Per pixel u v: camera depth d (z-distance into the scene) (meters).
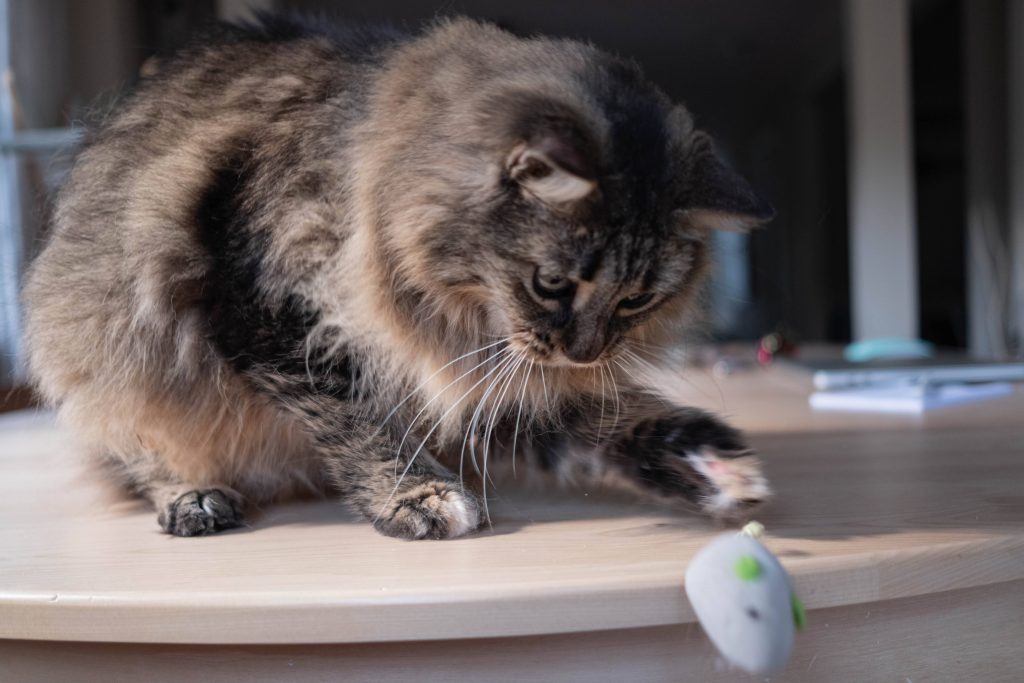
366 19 0.82
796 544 0.51
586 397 0.69
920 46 2.71
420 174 0.63
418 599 0.46
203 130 0.68
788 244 3.72
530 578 0.48
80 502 0.71
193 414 0.69
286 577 0.50
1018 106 2.30
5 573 0.52
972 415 0.90
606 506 0.63
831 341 3.41
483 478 0.67
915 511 0.57
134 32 2.09
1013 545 0.51
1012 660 0.52
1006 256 2.48
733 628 0.44
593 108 0.62
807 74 3.59
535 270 0.63
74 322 0.71
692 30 3.11
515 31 0.76
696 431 0.62
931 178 2.67
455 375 0.67
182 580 0.50
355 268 0.63
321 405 0.65
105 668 0.50
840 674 0.50
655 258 0.66
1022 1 2.26
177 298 0.66
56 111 1.88
